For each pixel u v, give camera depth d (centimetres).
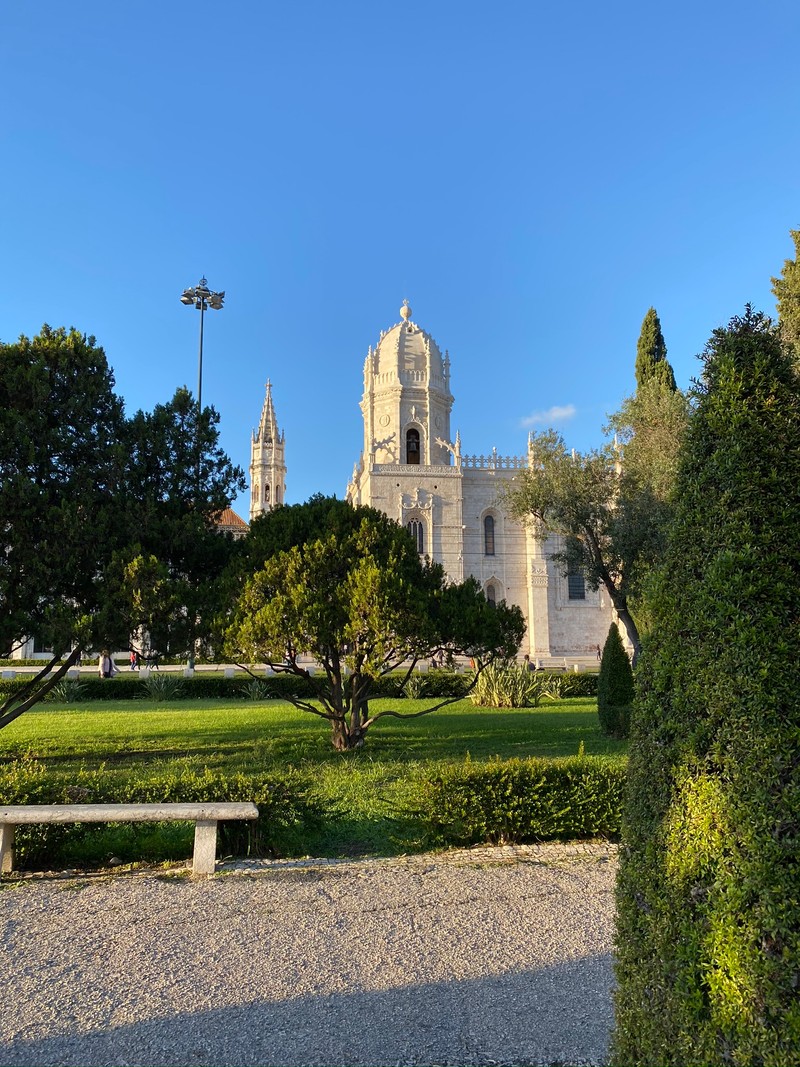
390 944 611
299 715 2350
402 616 1430
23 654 4756
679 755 320
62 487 1497
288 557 1515
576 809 951
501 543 6081
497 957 586
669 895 311
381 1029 478
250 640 1448
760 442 331
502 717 2320
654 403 2730
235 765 1434
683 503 356
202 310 3145
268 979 546
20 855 831
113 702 2883
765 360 346
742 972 273
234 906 698
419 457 6378
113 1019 489
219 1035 470
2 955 589
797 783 281
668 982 309
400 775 1285
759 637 300
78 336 1554
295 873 802
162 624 1429
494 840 941
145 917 670
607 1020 489
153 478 1644
